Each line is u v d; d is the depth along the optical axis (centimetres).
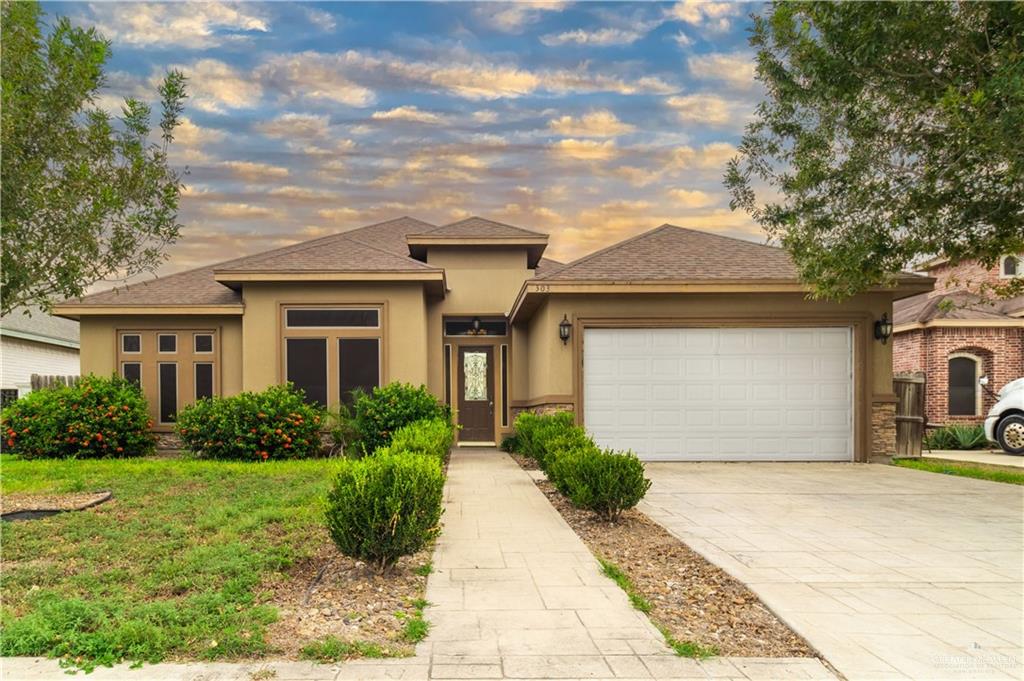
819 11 807
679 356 1184
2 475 927
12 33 582
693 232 1387
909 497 820
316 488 785
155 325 1334
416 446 743
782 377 1187
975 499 806
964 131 703
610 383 1182
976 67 762
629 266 1212
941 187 827
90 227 633
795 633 372
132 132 672
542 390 1252
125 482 860
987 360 1650
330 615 391
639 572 492
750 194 989
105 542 552
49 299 667
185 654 333
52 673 313
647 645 351
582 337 1180
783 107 931
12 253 606
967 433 1515
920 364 1692
